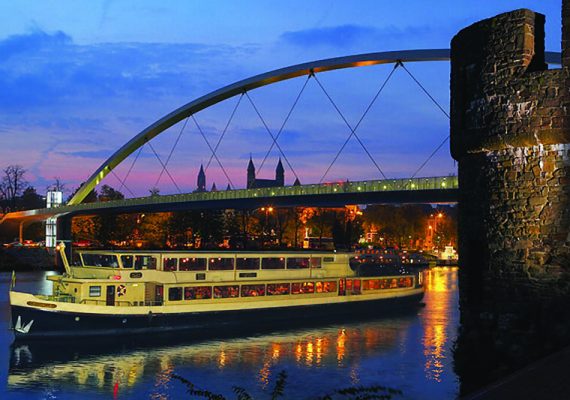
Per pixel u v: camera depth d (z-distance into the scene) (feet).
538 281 58.70
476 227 64.23
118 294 159.33
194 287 167.53
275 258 185.16
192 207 358.23
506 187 61.36
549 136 57.98
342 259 202.39
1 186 586.04
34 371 125.80
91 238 528.63
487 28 62.59
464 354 63.41
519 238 60.18
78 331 151.02
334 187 285.23
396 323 186.50
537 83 58.85
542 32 62.59
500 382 47.06
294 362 133.59
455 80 66.95
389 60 297.12
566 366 47.14
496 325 61.11
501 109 61.11
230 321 172.96
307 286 190.70
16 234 590.14
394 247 604.90
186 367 130.11
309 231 576.20
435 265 489.67
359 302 201.67
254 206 326.24
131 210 401.49
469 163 65.46
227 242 540.93
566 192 57.67
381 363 132.26
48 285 285.84
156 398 108.88
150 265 163.63
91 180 477.36
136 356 139.33
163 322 161.89
